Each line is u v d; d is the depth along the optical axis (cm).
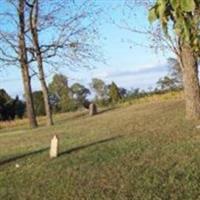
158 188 1198
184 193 1142
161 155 1576
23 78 3900
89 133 2431
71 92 6994
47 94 3916
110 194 1191
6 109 6331
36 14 3862
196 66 2502
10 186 1387
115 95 6669
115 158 1600
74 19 3953
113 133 2289
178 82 5697
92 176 1386
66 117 4650
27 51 3869
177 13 441
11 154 1983
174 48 3070
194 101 2475
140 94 5900
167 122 2477
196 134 1950
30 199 1236
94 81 6919
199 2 417
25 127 4181
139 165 1461
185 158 1492
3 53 3853
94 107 4431
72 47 3969
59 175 1444
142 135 2078
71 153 1783
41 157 1780
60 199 1203
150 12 444
